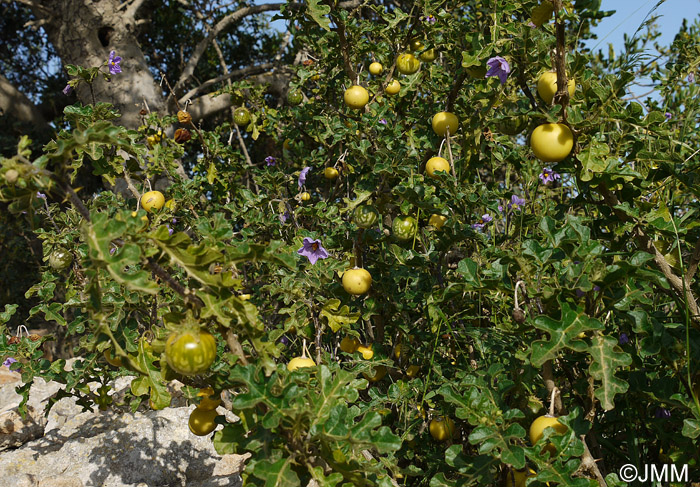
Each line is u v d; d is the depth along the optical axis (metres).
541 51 0.66
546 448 0.59
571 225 0.60
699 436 0.59
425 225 0.89
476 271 0.62
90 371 0.84
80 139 0.52
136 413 0.98
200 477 0.89
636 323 0.58
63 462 0.89
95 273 0.50
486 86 0.83
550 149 0.62
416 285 0.82
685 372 0.62
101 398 0.85
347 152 0.96
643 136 0.65
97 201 0.86
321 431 0.54
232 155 1.19
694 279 0.72
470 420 0.59
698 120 1.05
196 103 2.27
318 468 0.56
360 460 0.60
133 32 2.24
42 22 2.25
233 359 0.56
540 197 1.03
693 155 0.66
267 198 0.94
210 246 0.56
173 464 0.89
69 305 0.73
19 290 2.47
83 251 0.73
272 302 0.95
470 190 0.81
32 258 2.55
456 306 0.83
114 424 0.97
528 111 0.63
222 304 0.53
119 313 0.62
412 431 0.78
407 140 0.98
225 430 0.58
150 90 2.15
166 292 0.80
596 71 1.28
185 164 2.61
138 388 0.62
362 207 0.81
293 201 1.08
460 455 0.62
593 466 0.59
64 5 2.17
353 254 0.84
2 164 0.50
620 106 0.64
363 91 0.98
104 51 2.15
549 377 0.62
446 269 0.83
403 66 0.99
